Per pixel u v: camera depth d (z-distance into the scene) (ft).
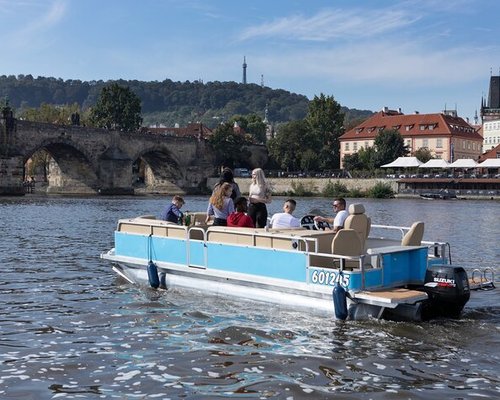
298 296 48.85
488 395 32.63
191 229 56.59
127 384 34.27
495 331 44.50
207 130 626.64
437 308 46.57
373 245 55.57
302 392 33.01
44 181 469.98
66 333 44.47
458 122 488.44
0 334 44.11
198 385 34.09
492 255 90.68
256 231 51.42
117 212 193.16
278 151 461.78
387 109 528.63
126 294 57.52
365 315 46.21
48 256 85.56
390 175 359.25
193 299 54.49
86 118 511.81
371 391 33.17
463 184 335.06
